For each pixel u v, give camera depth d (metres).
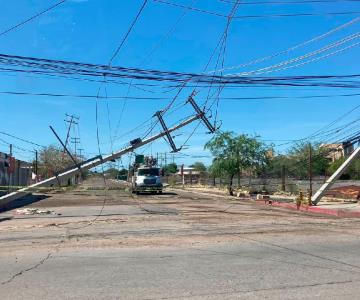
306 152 72.25
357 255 12.41
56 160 93.31
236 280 9.59
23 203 37.34
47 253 12.82
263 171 53.12
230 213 26.88
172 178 110.81
